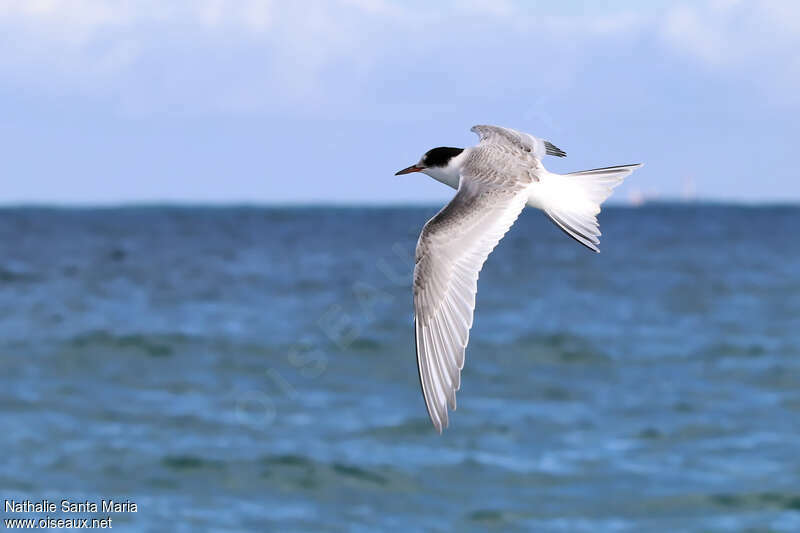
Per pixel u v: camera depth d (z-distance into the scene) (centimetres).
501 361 3009
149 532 1502
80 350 3034
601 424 2197
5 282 5153
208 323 3688
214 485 1739
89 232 11600
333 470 1816
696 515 1623
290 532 1530
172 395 2453
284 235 11125
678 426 2170
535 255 7975
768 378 2731
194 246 8738
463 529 1564
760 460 1902
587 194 646
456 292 588
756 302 4572
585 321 3909
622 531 1554
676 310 4294
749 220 17650
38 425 2094
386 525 1573
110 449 1920
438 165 683
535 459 1909
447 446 1995
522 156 665
